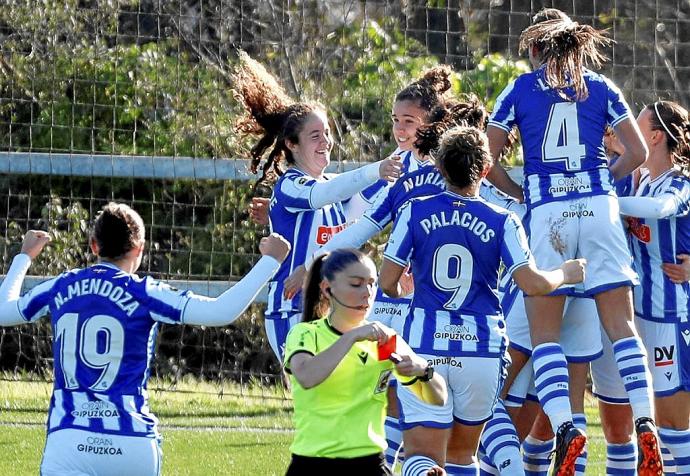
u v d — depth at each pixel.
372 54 53.81
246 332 52.44
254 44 54.34
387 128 52.00
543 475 26.06
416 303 21.52
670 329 25.53
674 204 24.86
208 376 52.44
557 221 23.70
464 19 57.00
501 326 21.47
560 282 21.14
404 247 21.36
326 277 18.50
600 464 31.02
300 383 17.77
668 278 25.56
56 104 53.25
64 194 55.84
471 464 22.09
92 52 54.44
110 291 19.45
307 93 52.19
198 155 51.31
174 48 57.53
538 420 25.88
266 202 27.52
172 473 29.03
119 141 53.66
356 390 18.23
